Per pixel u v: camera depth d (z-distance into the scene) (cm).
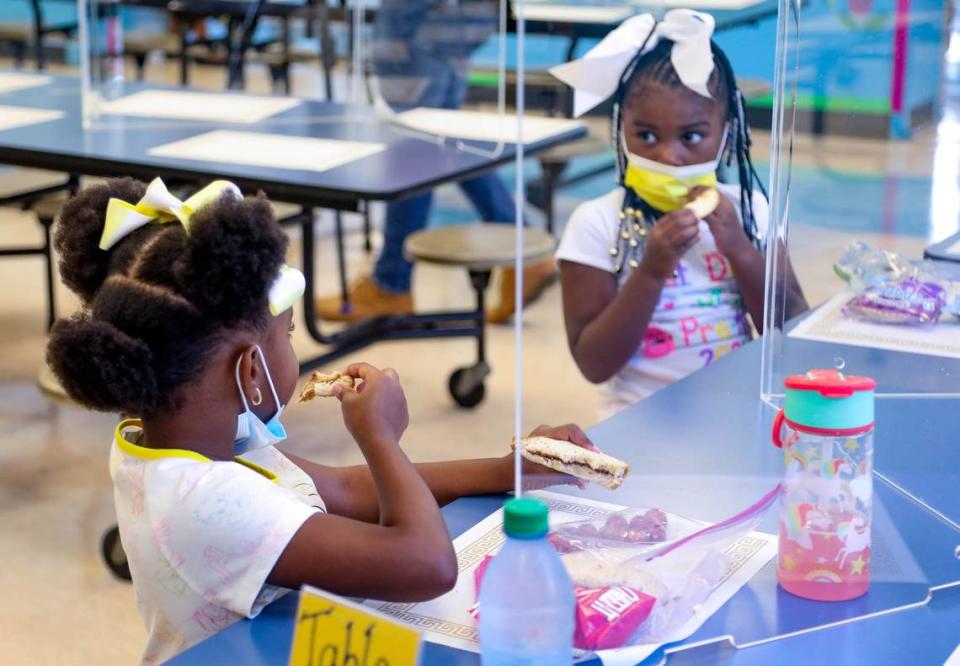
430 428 303
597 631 93
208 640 97
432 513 104
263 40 382
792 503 101
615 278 118
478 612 96
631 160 117
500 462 125
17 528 257
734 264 133
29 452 295
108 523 260
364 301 380
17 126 288
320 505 121
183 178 242
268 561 100
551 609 84
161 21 348
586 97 113
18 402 324
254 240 100
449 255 279
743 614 99
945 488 116
